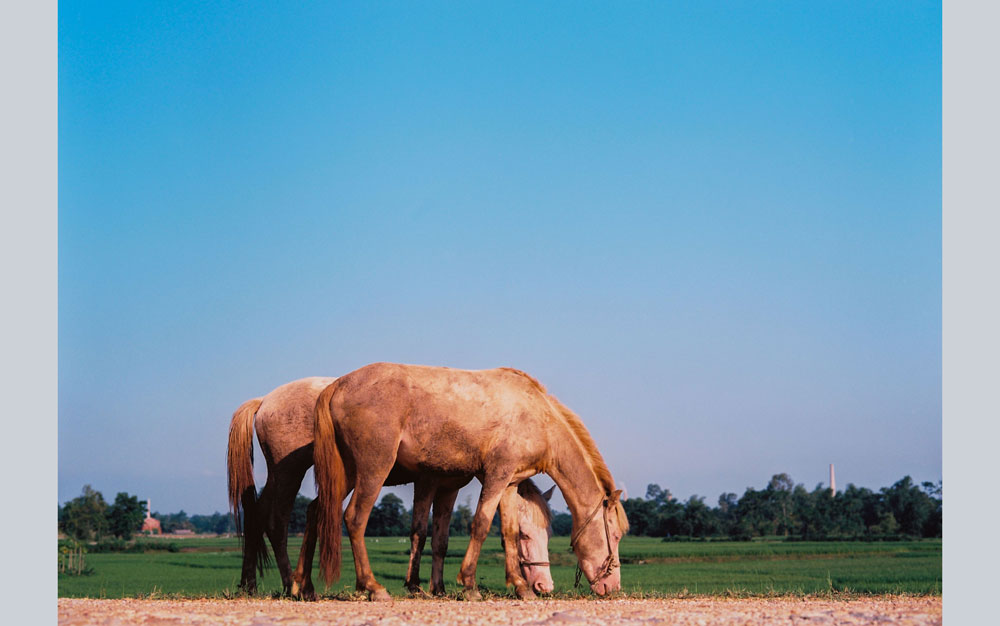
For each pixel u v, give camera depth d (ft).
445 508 43.50
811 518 394.93
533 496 45.29
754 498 410.72
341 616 29.22
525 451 40.55
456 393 39.91
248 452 43.96
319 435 39.14
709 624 27.02
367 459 38.68
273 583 123.75
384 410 38.75
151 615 29.30
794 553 244.83
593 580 42.57
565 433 42.11
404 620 27.71
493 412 40.11
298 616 29.12
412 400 39.29
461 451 39.88
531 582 44.52
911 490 388.98
